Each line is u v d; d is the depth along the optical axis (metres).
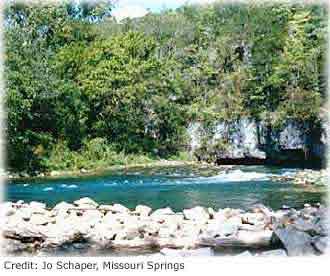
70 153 27.39
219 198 14.79
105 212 11.13
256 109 30.70
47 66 26.77
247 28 34.72
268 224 9.47
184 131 31.94
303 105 28.94
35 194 16.58
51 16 32.38
